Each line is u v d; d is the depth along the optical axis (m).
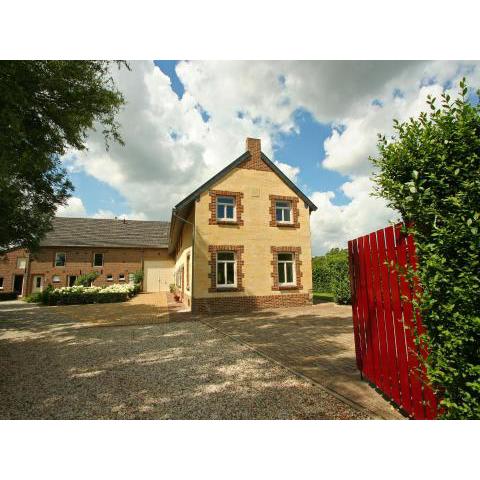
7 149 6.60
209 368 5.71
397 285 3.62
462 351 2.31
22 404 4.27
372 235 4.31
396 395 3.68
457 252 2.35
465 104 2.43
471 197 2.29
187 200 13.80
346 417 3.64
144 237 34.31
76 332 9.73
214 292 13.61
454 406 2.32
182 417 3.80
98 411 4.02
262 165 15.34
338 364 5.73
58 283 30.16
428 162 2.73
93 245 31.25
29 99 6.80
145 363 6.16
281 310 13.76
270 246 14.82
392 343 3.78
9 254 30.52
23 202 11.48
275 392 4.48
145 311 14.87
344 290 14.72
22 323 11.85
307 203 15.93
